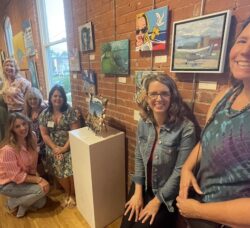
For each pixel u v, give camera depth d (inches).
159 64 52.3
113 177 65.4
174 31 44.8
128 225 46.6
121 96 67.8
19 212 71.2
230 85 33.4
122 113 69.0
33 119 90.1
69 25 86.9
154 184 49.6
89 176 60.0
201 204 30.0
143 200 50.6
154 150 47.8
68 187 78.9
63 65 113.3
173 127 44.8
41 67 133.2
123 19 59.9
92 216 64.8
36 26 124.9
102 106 62.8
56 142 79.6
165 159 46.1
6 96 97.3
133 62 60.4
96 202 63.1
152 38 51.2
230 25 36.7
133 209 48.6
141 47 54.6
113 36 65.2
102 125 63.6
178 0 44.6
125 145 69.6
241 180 25.9
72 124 79.2
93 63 78.0
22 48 157.5
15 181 67.3
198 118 46.0
